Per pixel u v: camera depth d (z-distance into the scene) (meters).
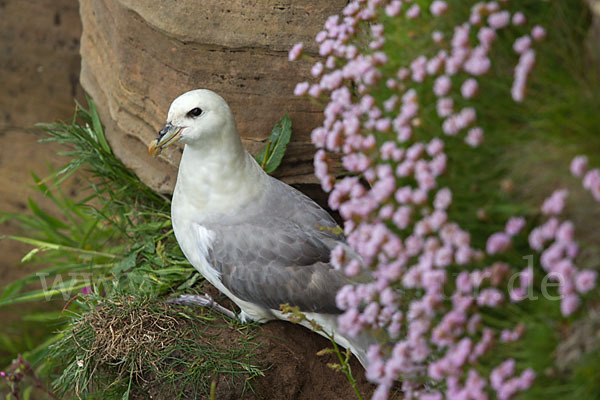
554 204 2.89
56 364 6.02
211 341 4.73
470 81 3.17
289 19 5.05
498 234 3.07
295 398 4.66
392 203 3.49
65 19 8.00
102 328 4.74
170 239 5.66
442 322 3.23
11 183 7.62
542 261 3.03
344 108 4.09
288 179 5.42
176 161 5.47
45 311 6.99
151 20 5.15
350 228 3.61
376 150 3.70
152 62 5.39
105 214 6.26
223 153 4.52
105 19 5.83
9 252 7.41
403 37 3.73
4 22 8.08
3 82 7.93
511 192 3.29
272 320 4.89
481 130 3.22
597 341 3.05
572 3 3.53
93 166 5.97
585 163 2.87
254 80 5.20
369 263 3.53
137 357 4.66
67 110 7.82
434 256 3.20
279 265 4.51
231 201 4.62
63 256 6.66
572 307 2.89
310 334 4.83
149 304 4.87
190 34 5.08
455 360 3.12
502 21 3.23
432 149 3.26
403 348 3.26
